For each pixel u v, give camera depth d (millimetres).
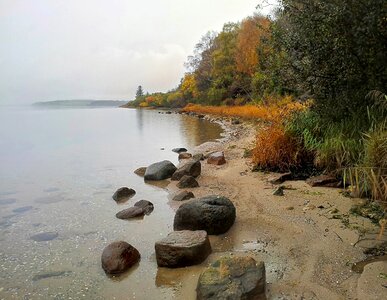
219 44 58406
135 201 8328
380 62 6848
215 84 51312
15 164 13969
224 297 3854
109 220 7086
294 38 8117
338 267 4629
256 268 4211
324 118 9016
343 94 8031
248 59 41156
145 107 108188
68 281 4801
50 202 8508
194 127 29266
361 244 5129
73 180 10875
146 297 4348
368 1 6340
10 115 71500
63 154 16453
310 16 7410
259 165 10039
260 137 10297
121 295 4426
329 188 7664
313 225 5949
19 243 6094
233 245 5566
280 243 5496
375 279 4215
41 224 7000
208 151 14906
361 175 6277
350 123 8117
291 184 8328
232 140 17984
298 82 9047
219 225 5945
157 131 27016
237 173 9977
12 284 4766
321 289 4191
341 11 6613
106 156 15570
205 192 8531
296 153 9203
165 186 9547
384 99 6953
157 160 14203
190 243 5020
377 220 5770
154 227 6605
